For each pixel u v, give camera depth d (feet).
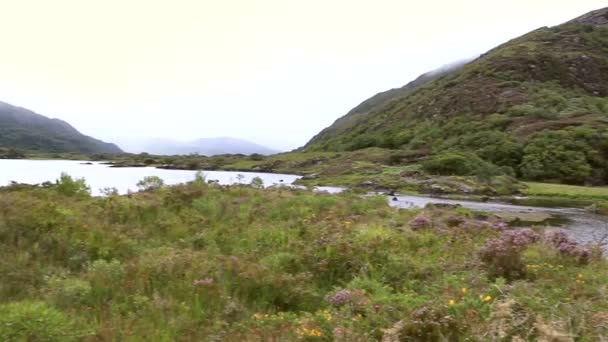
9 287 25.94
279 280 29.53
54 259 32.42
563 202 200.03
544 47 640.17
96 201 49.78
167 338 21.03
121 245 35.73
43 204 40.70
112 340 20.35
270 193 65.67
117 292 26.63
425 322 21.56
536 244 43.06
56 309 22.81
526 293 26.66
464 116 504.84
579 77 572.10
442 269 34.19
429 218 53.42
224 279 29.55
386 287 29.60
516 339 19.70
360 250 36.09
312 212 54.49
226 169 500.74
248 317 24.82
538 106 477.77
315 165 430.61
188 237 41.60
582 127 356.18
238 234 43.34
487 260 35.09
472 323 21.56
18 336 18.98
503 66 588.09
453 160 294.46
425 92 652.48
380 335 21.75
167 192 57.36
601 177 313.12
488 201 200.34
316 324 22.59
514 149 343.26
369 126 636.89
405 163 362.94
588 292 27.99
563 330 20.29
